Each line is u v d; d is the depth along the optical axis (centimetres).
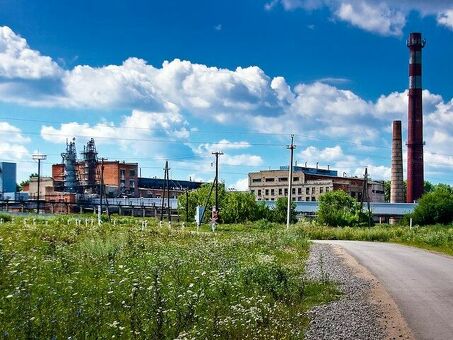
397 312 1364
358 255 3272
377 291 1727
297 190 16150
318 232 6022
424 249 3984
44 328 841
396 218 11219
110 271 1514
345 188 15725
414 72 11538
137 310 1027
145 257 2030
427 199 8294
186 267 1772
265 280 1593
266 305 1251
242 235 4400
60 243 2445
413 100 11475
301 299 1490
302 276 1959
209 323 1011
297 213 11362
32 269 1458
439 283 1936
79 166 16062
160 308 941
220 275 1548
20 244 2294
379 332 1138
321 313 1320
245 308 1230
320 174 17162
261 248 3198
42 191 15512
